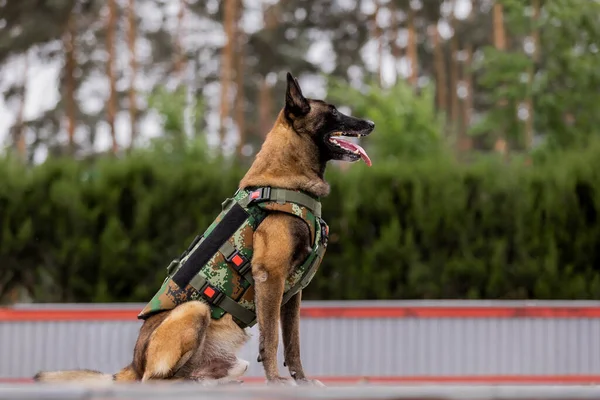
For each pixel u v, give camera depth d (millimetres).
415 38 32844
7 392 2990
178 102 20797
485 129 21562
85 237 12570
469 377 9242
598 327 9227
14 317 9406
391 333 9352
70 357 9312
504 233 12383
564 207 12164
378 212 12523
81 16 29703
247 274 5125
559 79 20250
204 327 4988
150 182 12867
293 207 5148
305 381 5422
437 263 12320
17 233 12531
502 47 27906
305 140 5414
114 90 28344
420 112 20484
